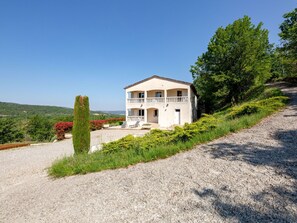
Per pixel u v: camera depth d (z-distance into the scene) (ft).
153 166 17.94
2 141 87.97
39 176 23.53
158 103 93.15
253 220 8.92
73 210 12.09
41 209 13.12
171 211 10.43
